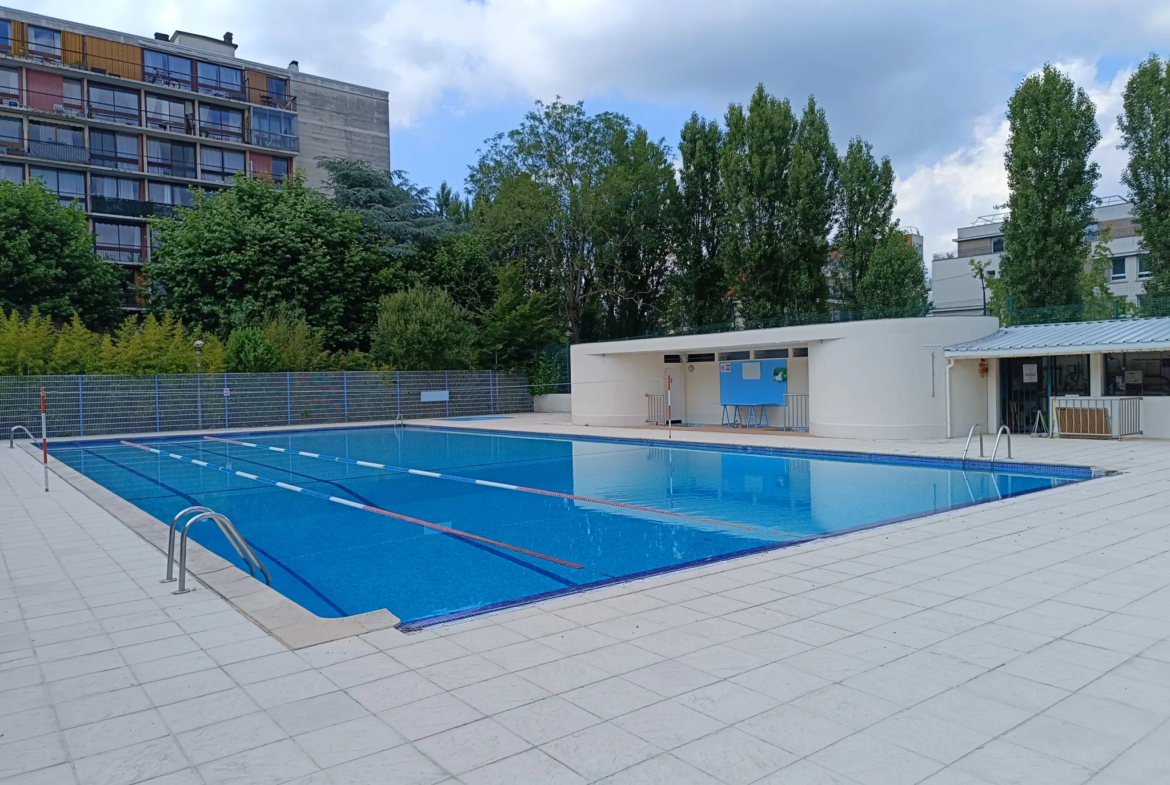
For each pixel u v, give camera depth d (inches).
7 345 854.5
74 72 1461.6
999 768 113.5
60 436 862.5
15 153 1416.1
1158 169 868.6
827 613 189.9
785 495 434.6
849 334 674.8
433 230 1389.0
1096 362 640.4
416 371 1136.2
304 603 246.4
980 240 1752.0
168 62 1585.9
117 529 329.1
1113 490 365.4
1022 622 179.8
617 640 173.5
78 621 196.4
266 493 488.4
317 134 1803.6
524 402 1255.5
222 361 1000.2
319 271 1211.9
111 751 124.3
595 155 1333.7
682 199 1280.8
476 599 247.9
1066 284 893.8
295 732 130.0
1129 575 218.2
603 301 1443.2
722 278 1261.1
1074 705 134.5
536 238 1354.6
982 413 693.9
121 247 1530.5
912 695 139.9
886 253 1023.0
